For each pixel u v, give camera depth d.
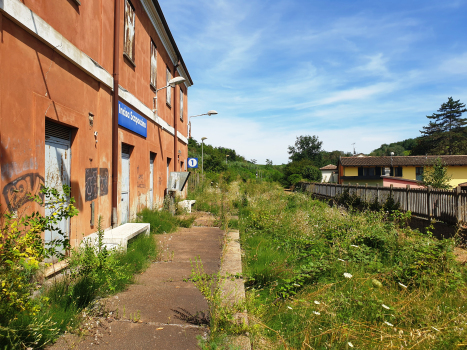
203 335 3.00
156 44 11.15
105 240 5.59
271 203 14.06
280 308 3.63
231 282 4.48
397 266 4.75
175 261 5.74
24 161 3.85
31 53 4.03
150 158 11.11
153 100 10.80
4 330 2.42
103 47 6.41
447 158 39.38
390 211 11.86
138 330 3.08
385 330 3.01
